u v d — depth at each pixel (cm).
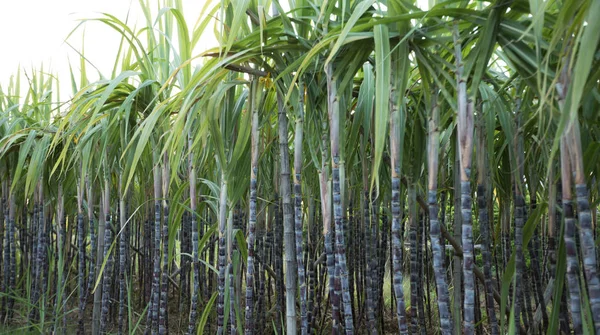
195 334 319
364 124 169
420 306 260
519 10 118
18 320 349
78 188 285
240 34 176
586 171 136
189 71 196
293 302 177
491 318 181
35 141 295
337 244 153
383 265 276
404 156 183
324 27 140
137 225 392
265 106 202
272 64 187
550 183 148
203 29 180
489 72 206
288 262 178
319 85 160
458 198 201
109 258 262
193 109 180
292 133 237
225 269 201
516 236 176
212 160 234
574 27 94
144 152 241
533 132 196
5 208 362
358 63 140
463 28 138
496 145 219
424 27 134
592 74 110
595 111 137
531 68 115
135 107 220
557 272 131
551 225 147
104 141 220
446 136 192
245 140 182
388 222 280
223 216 196
